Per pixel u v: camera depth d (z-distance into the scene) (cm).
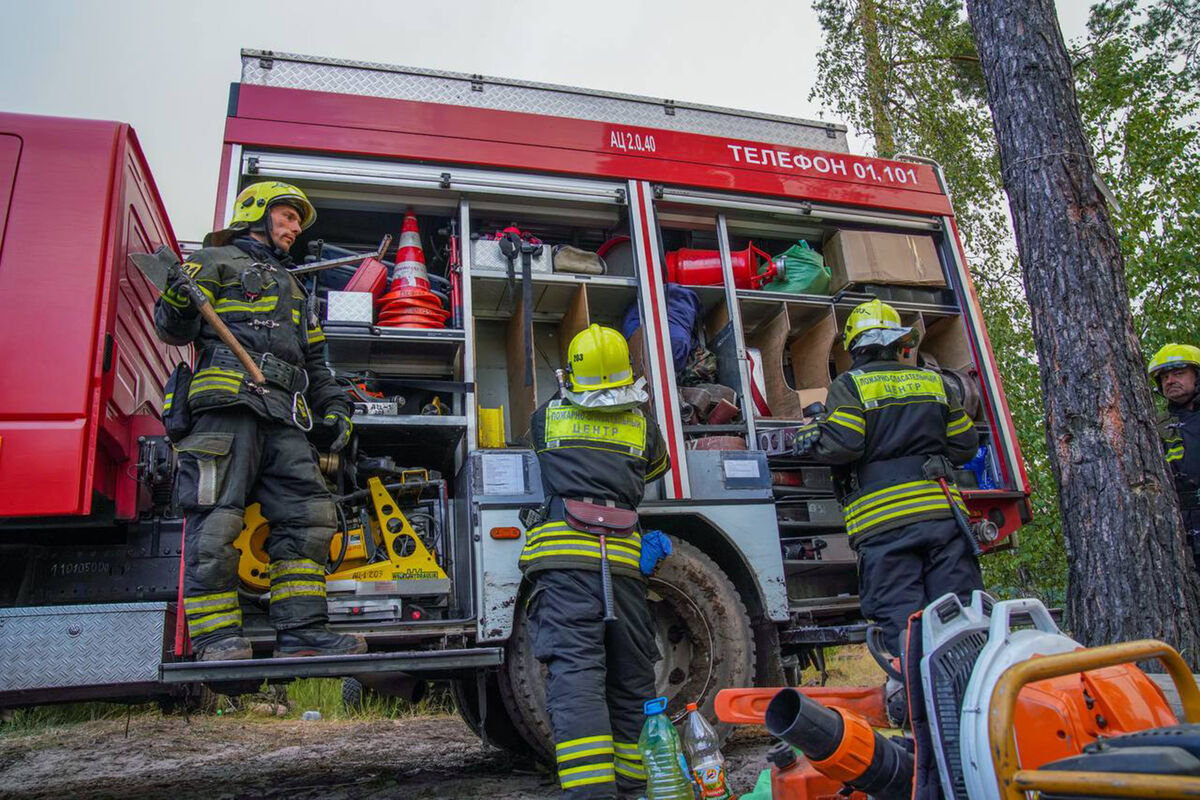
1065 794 121
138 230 348
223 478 293
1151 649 152
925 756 162
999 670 149
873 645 196
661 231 460
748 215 450
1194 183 933
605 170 409
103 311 291
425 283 381
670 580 361
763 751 392
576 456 297
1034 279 379
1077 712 148
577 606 280
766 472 394
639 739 292
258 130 351
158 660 278
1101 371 355
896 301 469
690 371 425
